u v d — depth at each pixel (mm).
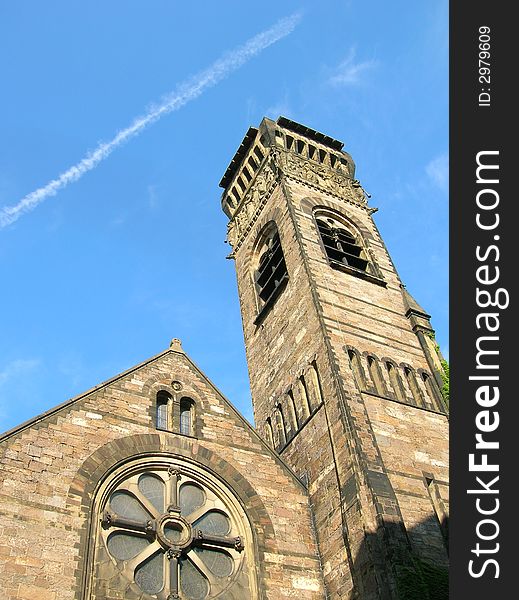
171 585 25875
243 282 54875
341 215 53938
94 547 25469
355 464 31266
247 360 47344
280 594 27750
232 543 28578
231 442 32562
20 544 23781
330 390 35938
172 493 29062
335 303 41969
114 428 29844
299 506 31953
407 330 43562
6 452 26312
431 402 38594
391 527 28375
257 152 61812
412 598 25172
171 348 35438
